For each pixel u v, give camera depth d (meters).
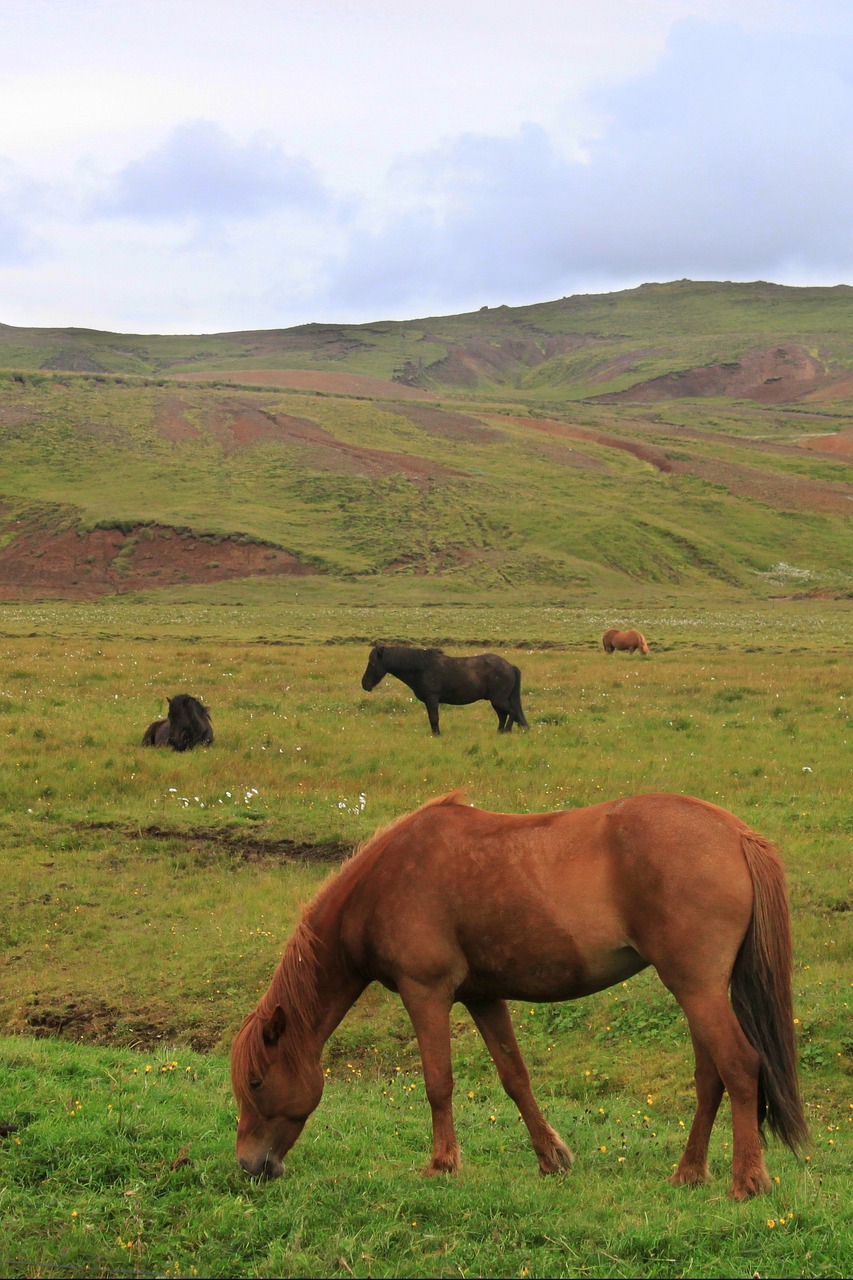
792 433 172.50
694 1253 4.98
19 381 145.75
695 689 27.67
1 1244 5.34
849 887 12.85
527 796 17.55
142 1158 6.29
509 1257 4.99
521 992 6.03
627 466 124.88
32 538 87.69
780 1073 5.59
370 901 6.21
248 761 20.02
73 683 28.19
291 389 161.50
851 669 30.62
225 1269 5.08
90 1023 10.87
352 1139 6.90
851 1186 5.98
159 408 130.12
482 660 23.25
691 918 5.59
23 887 14.19
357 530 93.31
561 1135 7.32
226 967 11.79
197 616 58.19
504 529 96.44
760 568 91.31
